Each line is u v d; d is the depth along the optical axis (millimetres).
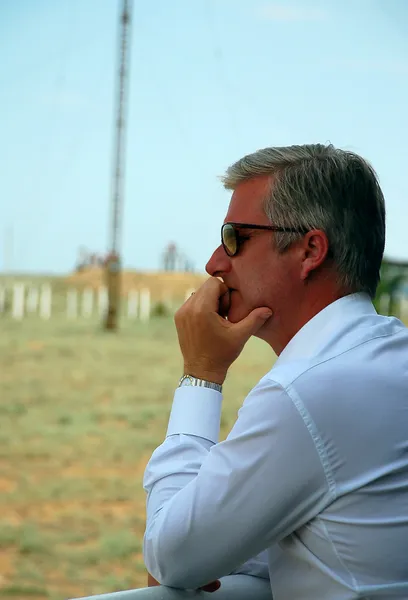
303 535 2318
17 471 12000
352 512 2258
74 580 7668
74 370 24078
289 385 2279
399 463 2275
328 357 2354
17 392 19656
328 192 2512
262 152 2617
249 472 2271
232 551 2312
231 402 18266
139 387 21078
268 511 2273
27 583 7477
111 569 8023
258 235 2572
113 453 13336
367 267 2568
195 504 2307
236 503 2279
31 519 9617
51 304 58094
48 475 11812
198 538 2309
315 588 2318
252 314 2584
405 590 2254
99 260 81312
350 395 2279
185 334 2643
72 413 16812
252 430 2277
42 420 16109
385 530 2254
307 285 2562
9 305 54125
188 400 2598
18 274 82812
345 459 2254
